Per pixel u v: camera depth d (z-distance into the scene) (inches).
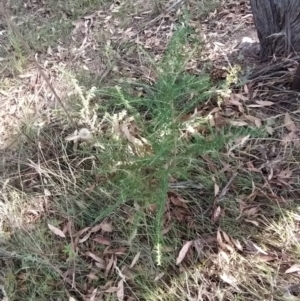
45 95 107.7
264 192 81.7
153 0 126.6
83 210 85.8
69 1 135.0
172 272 77.2
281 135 88.0
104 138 89.7
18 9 136.5
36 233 84.4
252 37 110.0
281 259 75.6
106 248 81.2
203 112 92.0
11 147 98.8
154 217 80.9
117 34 121.7
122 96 84.0
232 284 74.4
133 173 79.0
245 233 78.8
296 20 94.1
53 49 121.0
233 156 85.5
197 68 103.0
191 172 85.3
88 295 77.4
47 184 90.6
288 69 96.5
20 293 79.4
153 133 83.3
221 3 121.0
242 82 93.7
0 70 117.3
